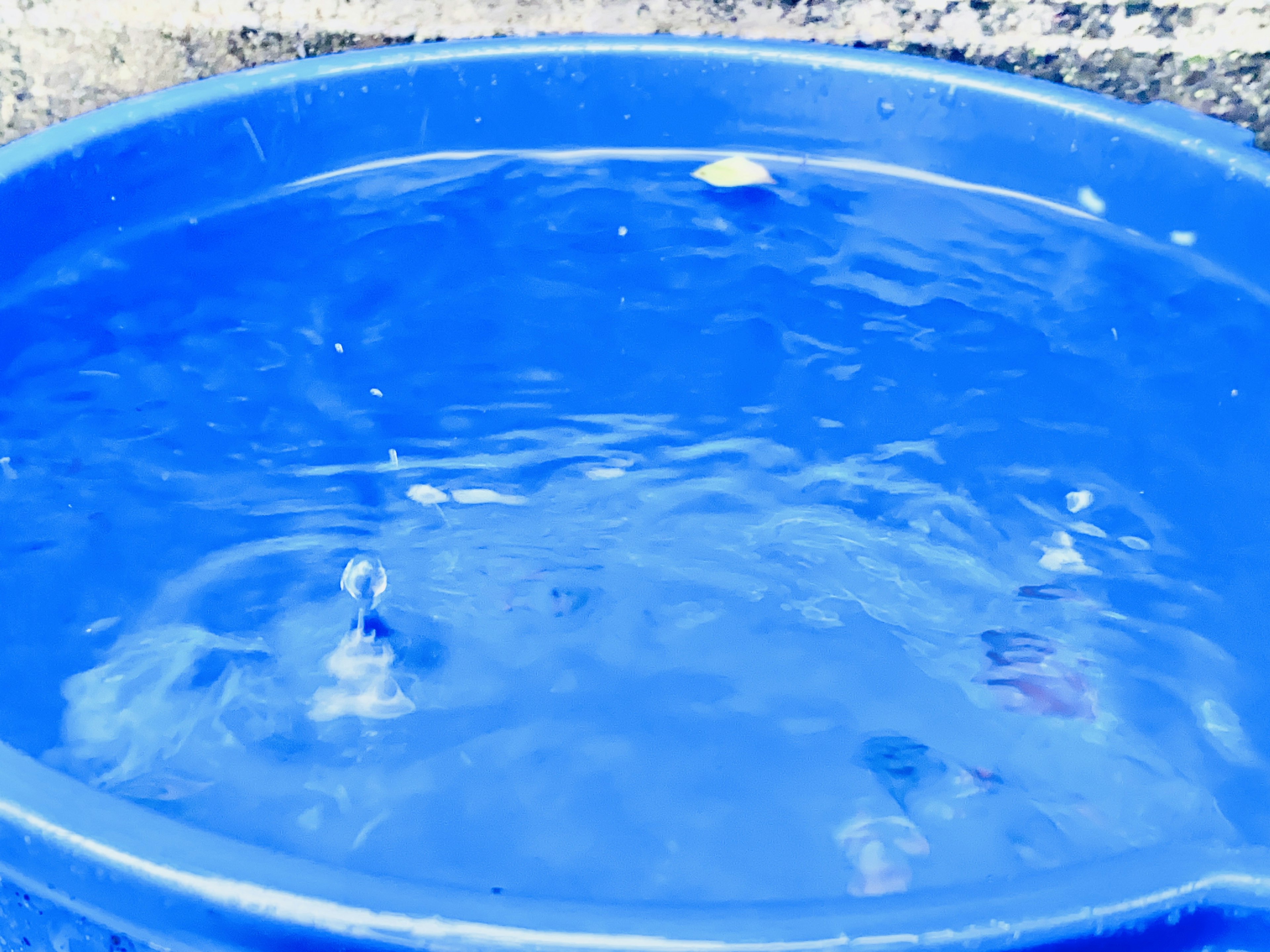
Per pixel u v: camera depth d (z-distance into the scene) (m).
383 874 0.44
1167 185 0.64
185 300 0.63
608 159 0.70
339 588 0.54
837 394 0.59
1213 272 0.63
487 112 0.69
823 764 0.50
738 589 0.54
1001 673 0.52
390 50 0.67
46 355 0.60
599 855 0.46
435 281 0.64
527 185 0.69
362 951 0.34
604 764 0.50
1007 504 0.56
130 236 0.65
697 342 0.61
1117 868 0.38
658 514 0.56
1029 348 0.61
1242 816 0.48
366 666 0.52
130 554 0.54
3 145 0.69
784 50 0.68
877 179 0.69
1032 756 0.50
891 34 0.68
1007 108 0.66
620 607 0.53
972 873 0.45
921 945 0.34
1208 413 0.58
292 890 0.35
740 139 0.70
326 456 0.57
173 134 0.65
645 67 0.68
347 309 0.62
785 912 0.35
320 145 0.68
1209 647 0.53
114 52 0.69
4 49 0.69
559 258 0.65
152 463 0.57
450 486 0.56
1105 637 0.53
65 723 0.51
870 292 0.63
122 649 0.52
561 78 0.69
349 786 0.49
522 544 0.55
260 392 0.59
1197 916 0.37
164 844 0.36
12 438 0.57
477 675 0.52
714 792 0.49
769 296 0.63
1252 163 0.62
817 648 0.53
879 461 0.57
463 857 0.45
